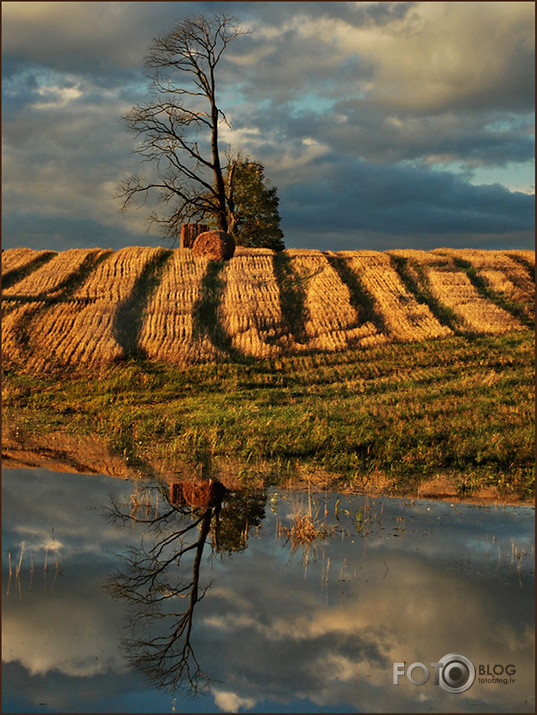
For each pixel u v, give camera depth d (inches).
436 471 586.6
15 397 960.9
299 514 465.1
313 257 1539.1
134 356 1102.4
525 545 412.2
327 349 1145.4
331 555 396.5
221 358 1089.4
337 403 837.2
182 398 933.8
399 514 478.0
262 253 1572.3
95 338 1144.8
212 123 1632.6
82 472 595.8
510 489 537.3
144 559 395.2
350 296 1347.2
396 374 1011.9
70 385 1008.2
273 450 650.8
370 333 1206.9
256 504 504.7
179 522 462.9
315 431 688.4
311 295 1342.3
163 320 1214.9
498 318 1283.2
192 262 1470.2
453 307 1326.3
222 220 1723.7
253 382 990.4
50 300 1299.2
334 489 542.6
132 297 1306.6
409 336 1198.3
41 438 738.2
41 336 1175.0
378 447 642.2
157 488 546.0
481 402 804.6
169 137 1616.6
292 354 1127.6
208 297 1305.4
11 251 1609.3
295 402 872.3
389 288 1393.9
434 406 792.9
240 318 1221.7
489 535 431.2
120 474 590.2
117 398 939.3
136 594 346.3
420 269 1514.5
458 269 1535.4
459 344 1149.1
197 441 698.8
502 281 1465.3
